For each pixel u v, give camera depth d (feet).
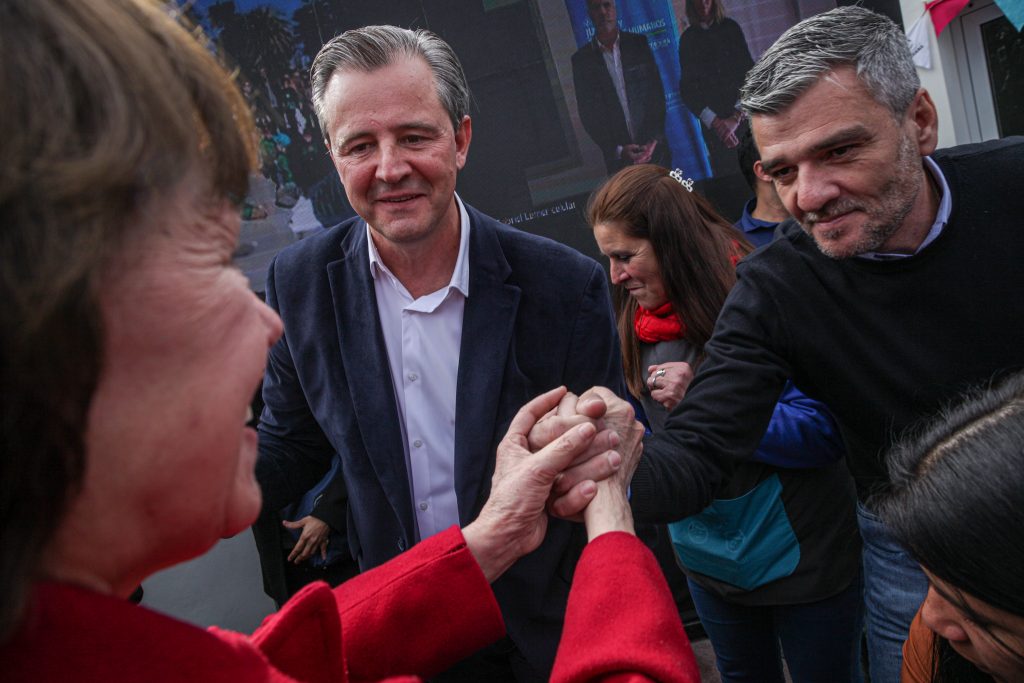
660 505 4.41
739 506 5.87
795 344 4.96
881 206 4.25
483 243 5.28
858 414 5.00
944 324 4.55
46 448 1.23
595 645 2.27
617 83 11.64
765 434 5.59
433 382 5.29
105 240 1.25
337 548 8.50
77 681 1.28
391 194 4.87
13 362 1.16
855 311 4.74
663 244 6.70
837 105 4.09
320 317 5.33
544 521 3.53
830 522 6.01
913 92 4.17
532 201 11.89
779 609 6.22
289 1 11.08
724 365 4.97
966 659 3.26
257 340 1.60
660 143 11.78
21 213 1.16
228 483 1.57
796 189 4.35
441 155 4.92
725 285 6.69
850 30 4.09
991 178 4.45
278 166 11.25
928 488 2.78
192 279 1.43
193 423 1.45
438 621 3.02
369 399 5.23
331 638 2.35
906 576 5.07
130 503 1.42
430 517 5.38
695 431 4.81
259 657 1.57
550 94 11.68
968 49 11.75
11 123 1.18
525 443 3.83
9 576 1.22
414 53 4.93
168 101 1.35
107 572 1.47
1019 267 4.40
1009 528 2.57
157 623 1.39
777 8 11.48
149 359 1.39
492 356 5.11
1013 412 2.79
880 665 5.35
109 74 1.27
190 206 1.44
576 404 3.93
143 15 1.45
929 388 4.65
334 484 8.48
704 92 11.64
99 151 1.22
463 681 5.32
